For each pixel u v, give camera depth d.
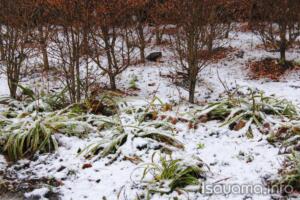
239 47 12.98
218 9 10.34
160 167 4.86
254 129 5.99
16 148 5.65
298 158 4.58
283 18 11.03
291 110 6.64
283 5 11.00
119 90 9.27
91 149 5.45
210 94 9.23
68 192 4.61
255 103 6.56
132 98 7.75
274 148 5.39
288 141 5.29
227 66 11.38
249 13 13.23
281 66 11.05
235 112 6.32
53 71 10.31
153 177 4.67
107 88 9.35
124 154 5.28
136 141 5.47
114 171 4.97
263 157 5.14
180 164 4.60
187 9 7.86
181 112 6.96
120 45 12.38
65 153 5.58
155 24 12.99
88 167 5.14
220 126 6.17
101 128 6.28
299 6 11.08
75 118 6.34
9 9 8.27
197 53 8.13
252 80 10.28
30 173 5.14
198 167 4.64
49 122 6.10
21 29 8.61
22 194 4.63
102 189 4.60
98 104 6.97
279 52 12.31
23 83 9.72
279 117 6.41
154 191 4.38
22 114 6.52
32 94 8.34
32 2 8.70
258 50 12.61
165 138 5.63
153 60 11.74
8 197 4.59
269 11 11.41
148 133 5.62
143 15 12.04
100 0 8.52
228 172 4.79
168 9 11.01
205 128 6.16
